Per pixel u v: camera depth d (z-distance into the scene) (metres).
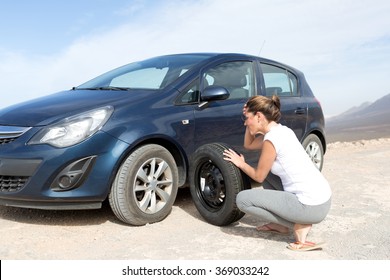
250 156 4.69
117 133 3.49
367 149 10.24
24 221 3.73
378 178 5.98
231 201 3.47
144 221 3.65
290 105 5.30
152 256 2.96
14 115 3.70
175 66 4.54
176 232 3.50
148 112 3.77
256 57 5.23
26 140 3.43
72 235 3.38
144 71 4.68
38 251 3.02
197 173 3.78
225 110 4.41
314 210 2.97
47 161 3.33
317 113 5.80
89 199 3.42
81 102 3.81
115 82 4.65
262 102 3.11
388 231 3.57
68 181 3.35
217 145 3.62
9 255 2.93
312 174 3.03
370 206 4.41
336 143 12.30
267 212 3.13
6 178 3.52
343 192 5.06
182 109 4.03
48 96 4.35
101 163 3.41
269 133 3.08
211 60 4.59
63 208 3.42
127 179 3.51
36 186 3.36
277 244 3.24
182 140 3.94
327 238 3.39
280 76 5.48
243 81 4.86
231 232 3.52
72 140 3.37
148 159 3.64
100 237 3.34
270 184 3.41
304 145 5.57
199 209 3.79
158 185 3.79
